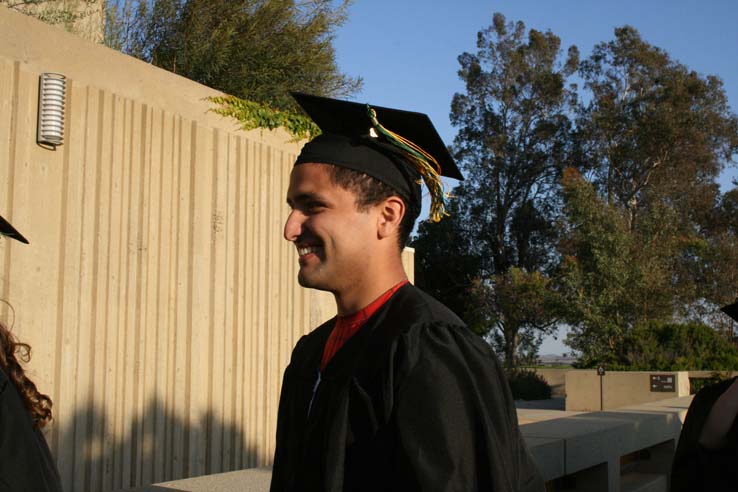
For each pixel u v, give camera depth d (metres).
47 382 6.27
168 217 7.60
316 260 1.85
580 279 25.92
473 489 1.49
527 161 40.56
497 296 33.94
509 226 41.03
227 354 8.18
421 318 1.70
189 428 7.63
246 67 14.48
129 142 7.21
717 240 35.44
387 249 1.88
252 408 8.48
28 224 6.21
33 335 6.19
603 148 39.44
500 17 41.50
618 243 25.95
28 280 6.18
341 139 1.88
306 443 1.73
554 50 41.25
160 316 7.43
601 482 4.86
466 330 1.72
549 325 33.16
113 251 6.97
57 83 6.36
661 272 26.42
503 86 40.94
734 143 37.47
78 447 6.48
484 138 40.72
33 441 2.17
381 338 1.71
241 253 8.42
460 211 40.97
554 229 39.81
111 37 13.56
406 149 1.92
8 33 6.15
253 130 8.70
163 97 7.61
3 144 6.05
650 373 17.50
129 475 6.97
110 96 7.02
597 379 18.11
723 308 3.78
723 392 3.35
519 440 1.73
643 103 38.12
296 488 1.72
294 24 15.20
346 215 1.83
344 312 1.89
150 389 7.29
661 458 6.57
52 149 6.45
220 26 14.34
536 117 41.28
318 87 15.58
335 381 1.72
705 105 37.66
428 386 1.55
